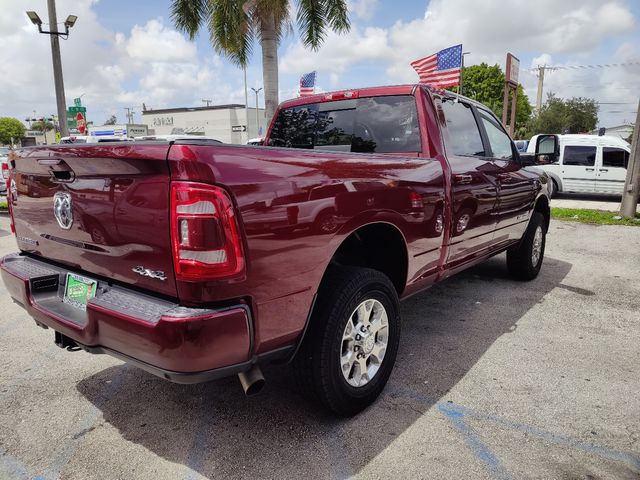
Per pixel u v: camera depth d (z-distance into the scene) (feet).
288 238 7.06
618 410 9.35
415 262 10.29
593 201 49.80
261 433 8.58
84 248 7.82
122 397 9.88
